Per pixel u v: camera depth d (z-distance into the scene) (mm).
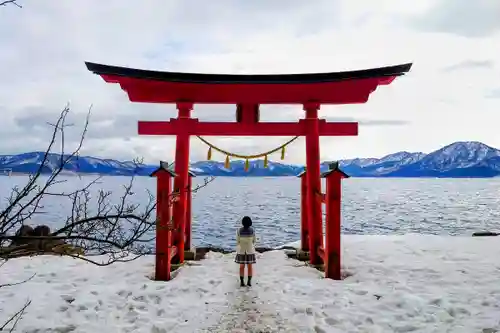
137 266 8406
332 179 7539
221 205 74625
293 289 6766
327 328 5152
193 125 8844
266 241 32500
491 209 63906
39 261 8703
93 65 7742
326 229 7645
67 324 5332
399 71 7711
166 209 7445
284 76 8078
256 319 5477
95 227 3002
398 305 5973
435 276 7531
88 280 7387
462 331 4996
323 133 9047
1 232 2385
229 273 7914
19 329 5160
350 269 8117
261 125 8875
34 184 2582
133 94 8633
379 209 66250
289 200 91625
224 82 8148
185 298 6379
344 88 8445
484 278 7324
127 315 5695
